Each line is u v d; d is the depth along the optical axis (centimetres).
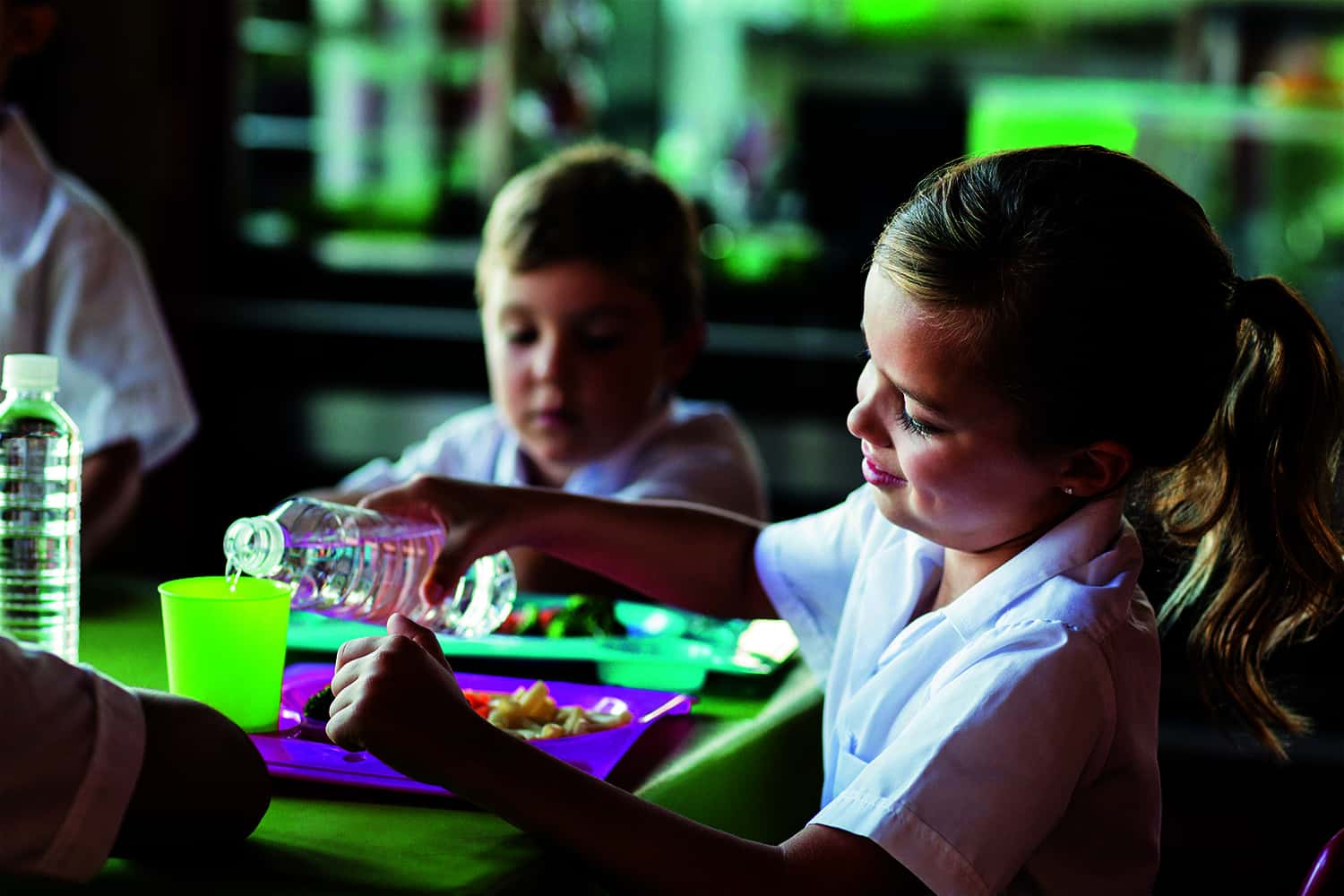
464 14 412
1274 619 106
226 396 370
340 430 362
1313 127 403
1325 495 103
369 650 90
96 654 127
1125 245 92
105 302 191
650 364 187
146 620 142
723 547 134
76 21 364
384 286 400
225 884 77
